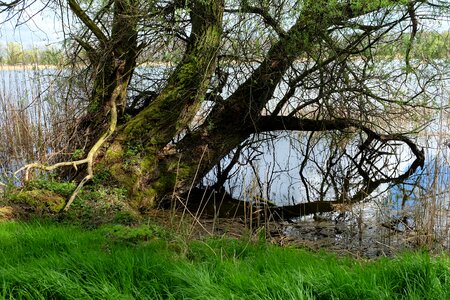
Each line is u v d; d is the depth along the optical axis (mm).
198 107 8586
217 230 7109
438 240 6398
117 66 9000
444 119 10891
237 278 3768
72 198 6969
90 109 9141
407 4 7586
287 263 4480
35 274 3840
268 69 9039
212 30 8211
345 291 3582
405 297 3508
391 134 10758
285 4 8125
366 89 9117
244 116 9617
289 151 13094
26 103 11164
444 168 9086
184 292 3648
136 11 8070
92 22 8414
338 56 8867
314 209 9086
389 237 6633
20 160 10750
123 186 7996
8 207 6797
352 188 10891
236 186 10945
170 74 9477
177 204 8805
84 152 8750
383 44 8711
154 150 8555
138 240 5617
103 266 4047
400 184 10914
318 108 10258
